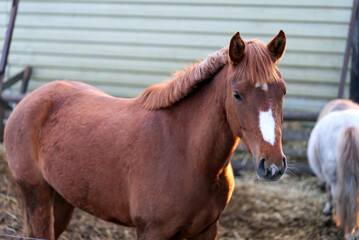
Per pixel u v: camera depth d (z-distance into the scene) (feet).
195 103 7.47
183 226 7.32
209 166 7.25
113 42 22.75
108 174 7.80
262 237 13.83
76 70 23.22
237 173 19.69
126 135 7.73
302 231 14.43
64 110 8.89
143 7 22.31
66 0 22.91
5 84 22.22
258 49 6.55
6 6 23.20
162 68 22.45
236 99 6.53
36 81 23.56
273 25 21.25
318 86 21.07
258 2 21.24
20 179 9.13
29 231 9.33
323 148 14.79
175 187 7.18
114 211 8.02
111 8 22.59
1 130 21.01
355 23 19.52
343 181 13.28
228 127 7.11
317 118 19.40
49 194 9.24
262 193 17.52
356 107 16.15
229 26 21.66
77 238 12.11
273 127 6.20
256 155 6.28
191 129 7.39
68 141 8.36
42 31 23.31
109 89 23.04
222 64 7.14
